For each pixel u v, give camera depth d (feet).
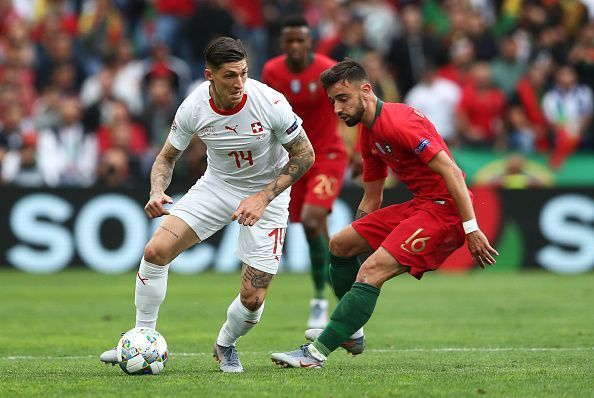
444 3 247.91
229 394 69.92
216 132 80.79
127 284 171.32
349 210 188.96
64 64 223.92
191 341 107.34
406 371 82.12
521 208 192.85
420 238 80.02
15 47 221.87
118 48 224.12
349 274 87.15
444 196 80.94
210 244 192.44
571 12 242.37
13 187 190.90
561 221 192.75
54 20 232.12
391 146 80.69
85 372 83.05
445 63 226.79
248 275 82.64
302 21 121.39
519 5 250.16
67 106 204.23
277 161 84.07
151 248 81.46
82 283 172.55
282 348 101.19
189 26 231.50
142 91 214.28
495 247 193.36
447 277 185.16
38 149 200.03
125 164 198.29
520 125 216.33
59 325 122.62
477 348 100.58
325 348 82.02
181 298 150.82
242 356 94.79
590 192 192.75
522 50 235.40
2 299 150.71
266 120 80.18
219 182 83.92
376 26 240.53
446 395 69.36
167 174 83.56
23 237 190.70
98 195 191.31
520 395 69.51
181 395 69.62
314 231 120.16
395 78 227.20
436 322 124.26
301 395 69.36
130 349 79.61
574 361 88.94
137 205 191.31
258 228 82.69
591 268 192.13
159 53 216.13
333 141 123.03
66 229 190.90
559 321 124.36
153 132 208.95
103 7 235.40
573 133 213.25
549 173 210.59
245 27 238.48
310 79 121.60
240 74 76.69
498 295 155.53
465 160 207.92
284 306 142.31
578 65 225.76
